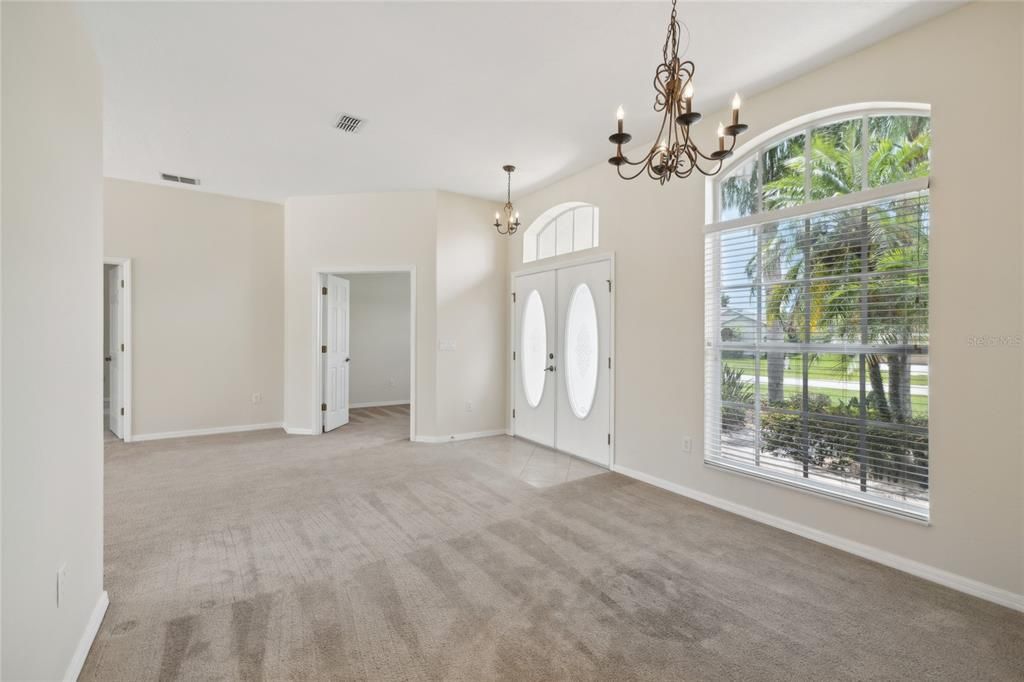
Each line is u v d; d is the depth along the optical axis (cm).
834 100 276
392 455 477
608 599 221
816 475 288
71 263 172
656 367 384
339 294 621
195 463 444
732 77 294
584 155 421
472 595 224
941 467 236
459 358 549
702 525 306
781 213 300
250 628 198
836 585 234
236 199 575
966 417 228
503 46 264
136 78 296
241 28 247
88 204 193
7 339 122
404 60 278
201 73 290
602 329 439
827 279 283
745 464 325
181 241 545
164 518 315
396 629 198
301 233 570
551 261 501
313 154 423
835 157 285
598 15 238
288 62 279
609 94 316
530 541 283
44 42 147
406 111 341
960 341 230
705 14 236
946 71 234
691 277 356
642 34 253
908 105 253
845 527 272
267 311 596
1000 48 218
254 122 358
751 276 322
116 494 361
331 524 307
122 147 408
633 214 405
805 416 293
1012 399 216
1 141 119
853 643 191
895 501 255
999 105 219
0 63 118
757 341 318
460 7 232
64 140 165
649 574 244
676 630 199
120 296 522
